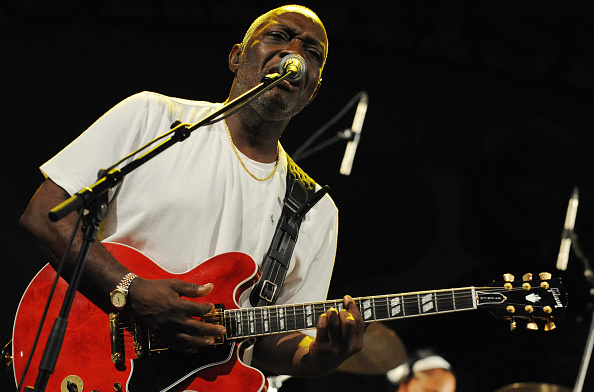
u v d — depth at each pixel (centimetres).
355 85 896
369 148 891
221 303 362
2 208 733
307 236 424
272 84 342
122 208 374
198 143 394
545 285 350
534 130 913
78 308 355
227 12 841
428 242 888
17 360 351
